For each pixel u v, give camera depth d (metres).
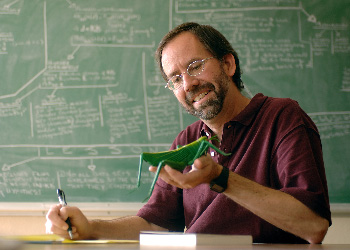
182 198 1.43
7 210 2.06
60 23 2.15
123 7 2.14
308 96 2.04
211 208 1.24
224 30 2.10
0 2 2.17
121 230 1.28
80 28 2.14
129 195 2.05
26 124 2.11
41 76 2.13
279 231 1.17
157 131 2.07
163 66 1.35
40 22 2.15
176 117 2.07
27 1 2.17
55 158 2.08
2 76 2.14
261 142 1.23
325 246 0.87
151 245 0.86
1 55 2.15
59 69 2.13
